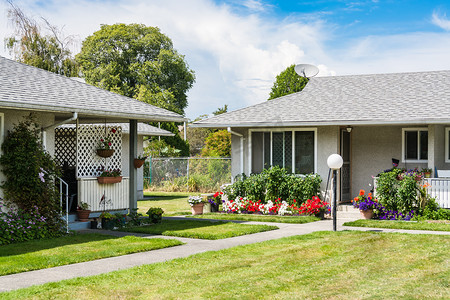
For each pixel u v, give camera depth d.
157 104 44.53
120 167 14.95
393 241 10.80
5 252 9.49
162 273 7.82
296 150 17.20
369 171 17.98
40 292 6.65
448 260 8.84
